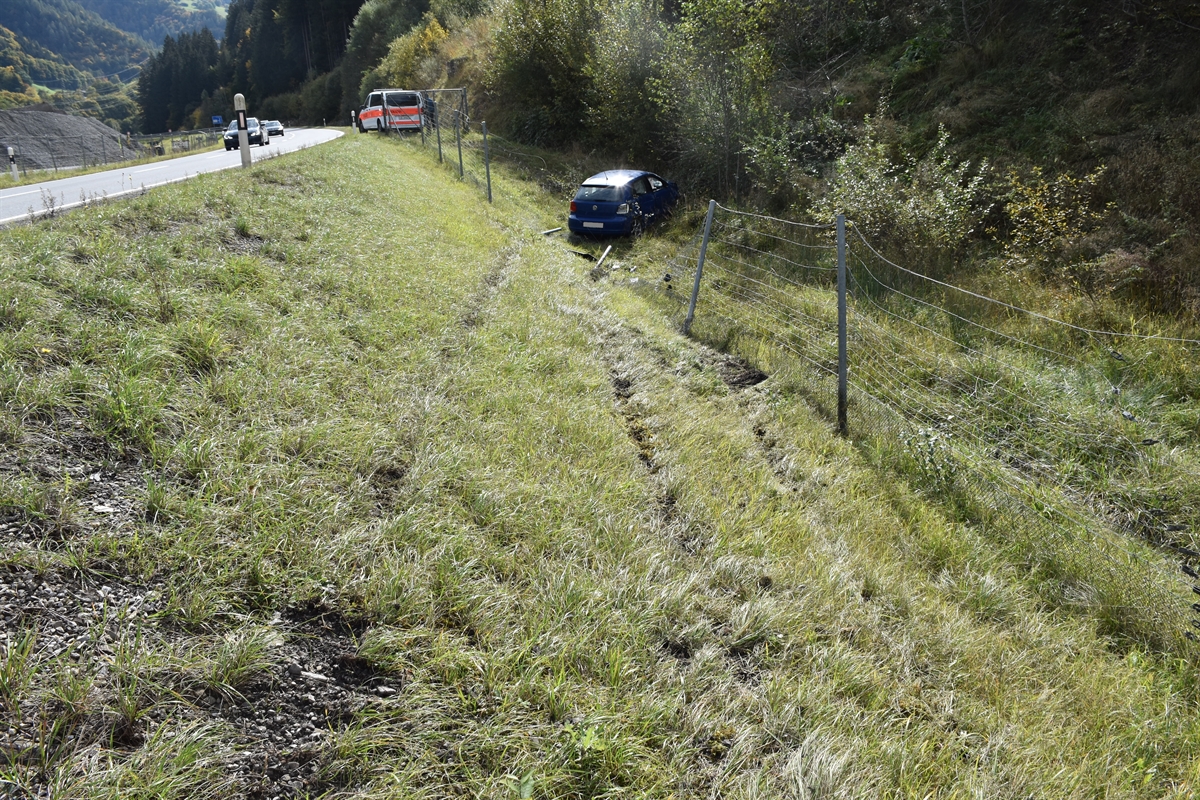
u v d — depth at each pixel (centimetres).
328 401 390
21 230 473
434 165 1756
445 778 205
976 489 470
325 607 258
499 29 2458
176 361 366
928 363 679
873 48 1591
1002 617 350
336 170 1046
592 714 231
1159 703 295
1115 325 671
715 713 249
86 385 318
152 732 197
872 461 513
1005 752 256
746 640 291
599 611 283
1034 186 929
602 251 1301
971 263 883
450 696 231
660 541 350
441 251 806
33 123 3934
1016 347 689
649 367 627
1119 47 1076
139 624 224
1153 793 251
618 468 414
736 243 1199
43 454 278
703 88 1512
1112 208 821
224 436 323
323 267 583
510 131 2531
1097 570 388
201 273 477
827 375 673
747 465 462
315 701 223
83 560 238
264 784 193
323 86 6725
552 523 337
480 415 426
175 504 273
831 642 299
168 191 682
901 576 363
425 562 286
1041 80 1130
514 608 279
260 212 677
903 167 1145
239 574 257
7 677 194
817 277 983
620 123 1933
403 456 365
